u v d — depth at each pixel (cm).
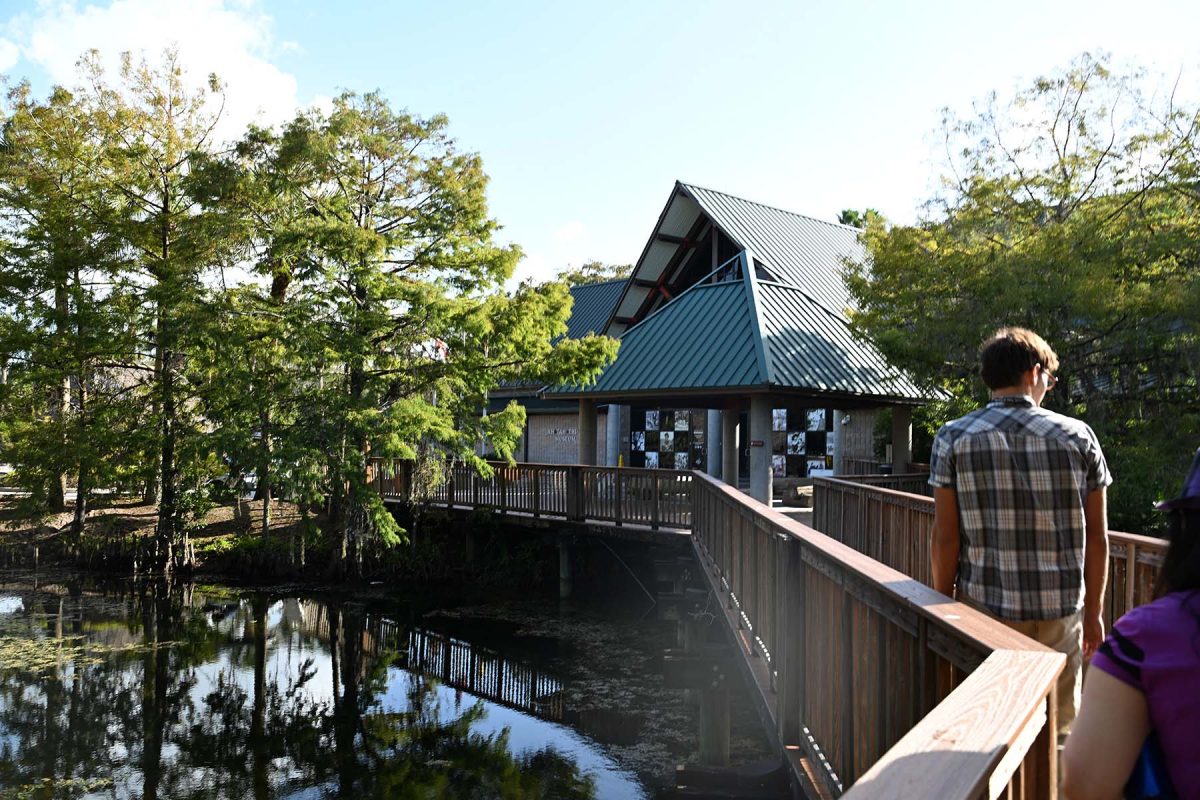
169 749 1046
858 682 368
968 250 1534
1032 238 1455
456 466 2102
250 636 1595
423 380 1908
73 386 2173
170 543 2128
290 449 1797
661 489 1611
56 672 1373
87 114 2086
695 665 1162
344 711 1180
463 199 1916
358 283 1816
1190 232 1302
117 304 2020
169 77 2130
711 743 903
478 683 1288
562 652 1422
